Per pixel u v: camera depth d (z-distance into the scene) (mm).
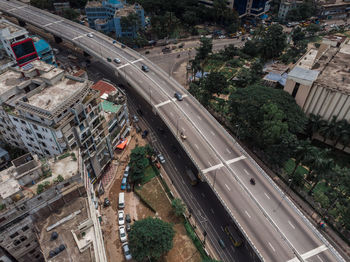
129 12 172125
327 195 82250
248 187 77312
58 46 171125
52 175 60688
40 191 56625
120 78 143875
